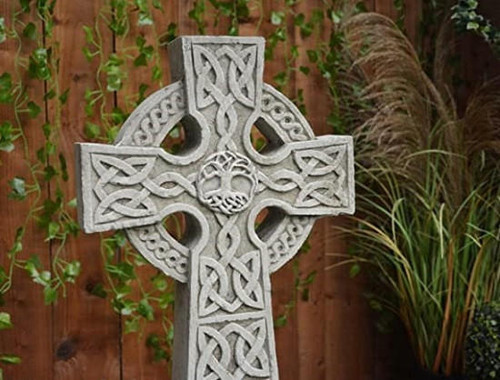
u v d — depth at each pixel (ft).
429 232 9.46
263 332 6.73
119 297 8.87
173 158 6.39
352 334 10.30
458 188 9.57
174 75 6.59
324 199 6.98
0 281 8.38
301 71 9.78
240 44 6.56
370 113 9.99
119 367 9.07
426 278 9.39
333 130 10.06
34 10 8.54
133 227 6.32
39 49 8.45
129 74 9.00
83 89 8.81
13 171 8.53
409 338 10.08
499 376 8.55
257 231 6.99
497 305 8.80
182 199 6.44
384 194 10.11
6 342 8.58
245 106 6.61
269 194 6.75
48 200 8.57
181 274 6.50
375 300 10.30
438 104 9.61
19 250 8.38
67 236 8.79
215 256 6.55
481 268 9.23
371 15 9.69
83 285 8.87
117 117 8.85
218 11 9.39
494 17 10.23
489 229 9.52
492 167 10.05
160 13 9.14
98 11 8.83
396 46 9.65
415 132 9.57
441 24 10.52
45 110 8.64
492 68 10.39
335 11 9.93
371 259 10.23
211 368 6.54
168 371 9.34
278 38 9.57
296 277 9.93
